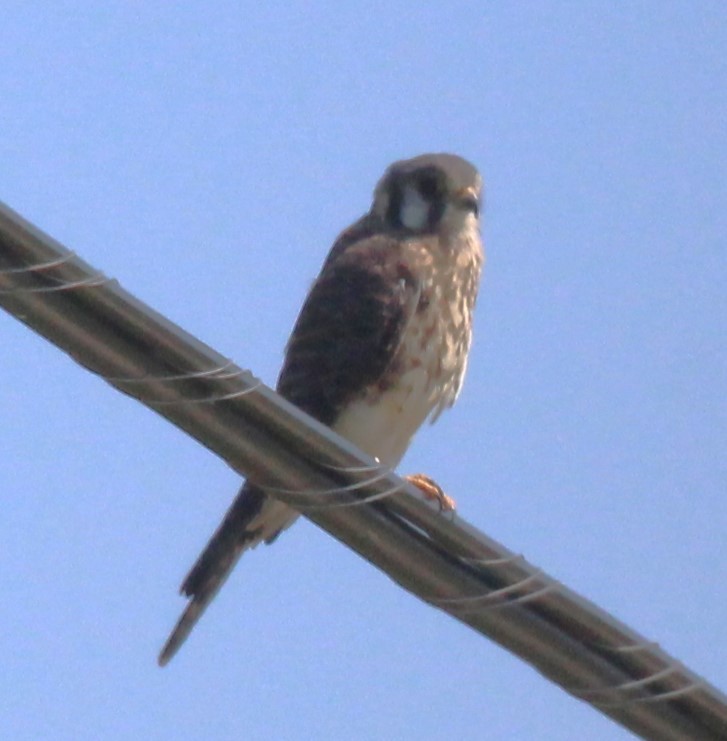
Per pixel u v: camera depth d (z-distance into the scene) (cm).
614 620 917
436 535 902
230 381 840
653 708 929
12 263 781
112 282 799
